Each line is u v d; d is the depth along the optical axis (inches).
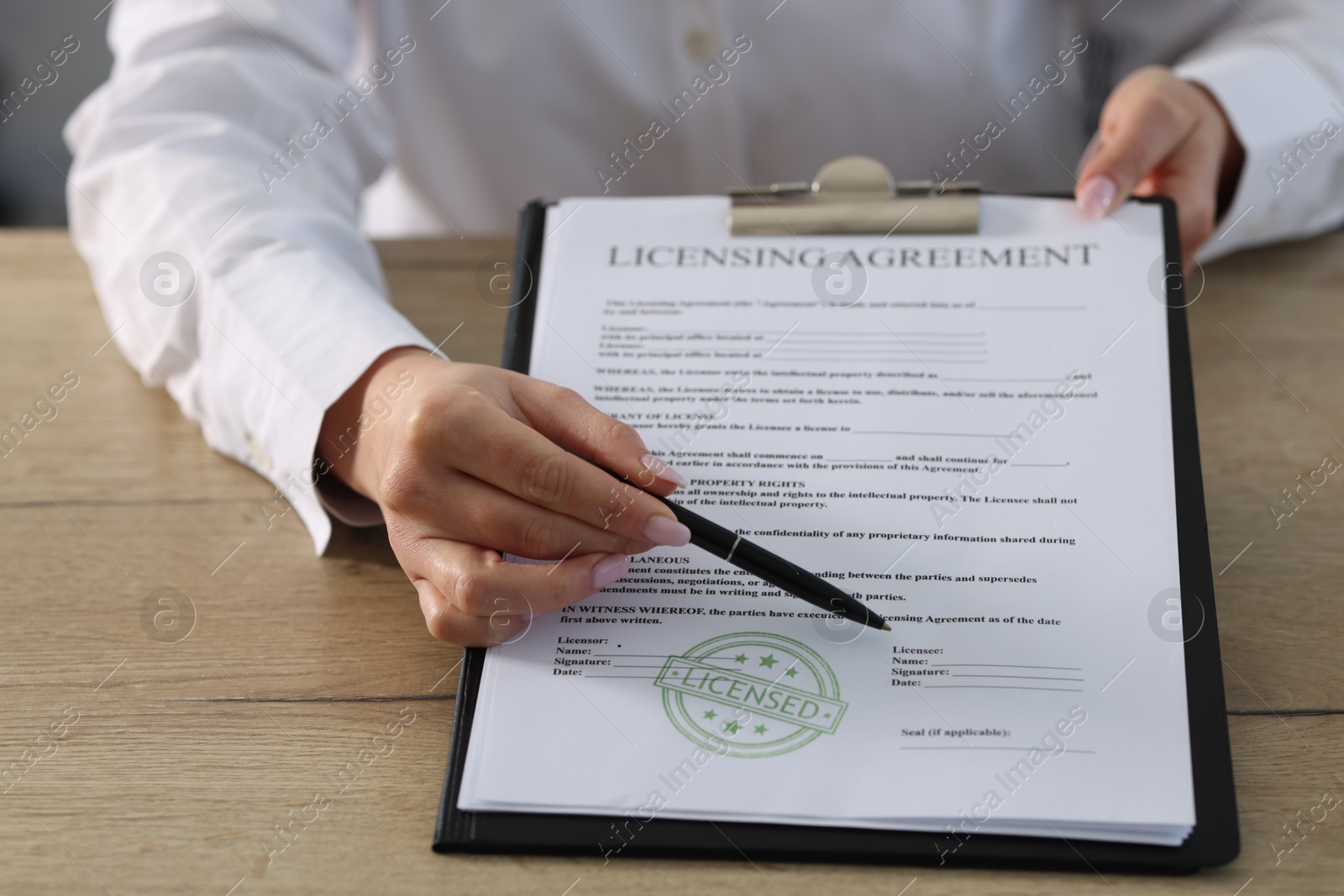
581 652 18.6
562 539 18.8
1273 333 28.4
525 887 16.1
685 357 22.4
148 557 23.2
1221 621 20.6
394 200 47.8
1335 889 15.7
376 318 23.7
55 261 35.0
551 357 22.6
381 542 23.5
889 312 22.7
